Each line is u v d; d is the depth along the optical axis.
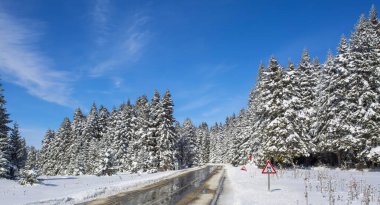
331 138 37.97
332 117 38.75
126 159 62.94
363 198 14.91
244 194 19.12
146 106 63.41
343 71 37.00
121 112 75.50
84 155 66.31
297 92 41.25
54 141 83.06
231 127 117.94
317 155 47.91
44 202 15.23
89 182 29.19
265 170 20.14
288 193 18.45
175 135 61.19
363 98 34.25
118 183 27.08
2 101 36.94
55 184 25.70
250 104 65.81
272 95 40.97
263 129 41.84
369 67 34.78
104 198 17.59
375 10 44.62
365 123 33.53
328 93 39.81
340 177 27.75
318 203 14.75
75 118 87.12
